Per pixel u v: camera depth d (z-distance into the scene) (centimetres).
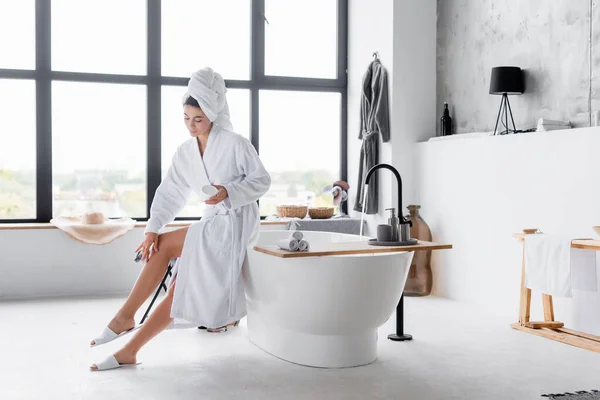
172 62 546
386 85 521
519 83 430
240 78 564
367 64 549
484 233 447
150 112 537
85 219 500
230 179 323
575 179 376
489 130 471
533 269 365
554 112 415
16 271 484
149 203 539
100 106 529
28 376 295
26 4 512
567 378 295
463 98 498
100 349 342
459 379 293
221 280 314
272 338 335
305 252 290
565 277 346
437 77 527
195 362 320
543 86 423
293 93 577
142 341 315
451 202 478
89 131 527
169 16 545
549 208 394
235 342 358
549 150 393
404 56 517
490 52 469
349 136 585
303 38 580
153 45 538
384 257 304
